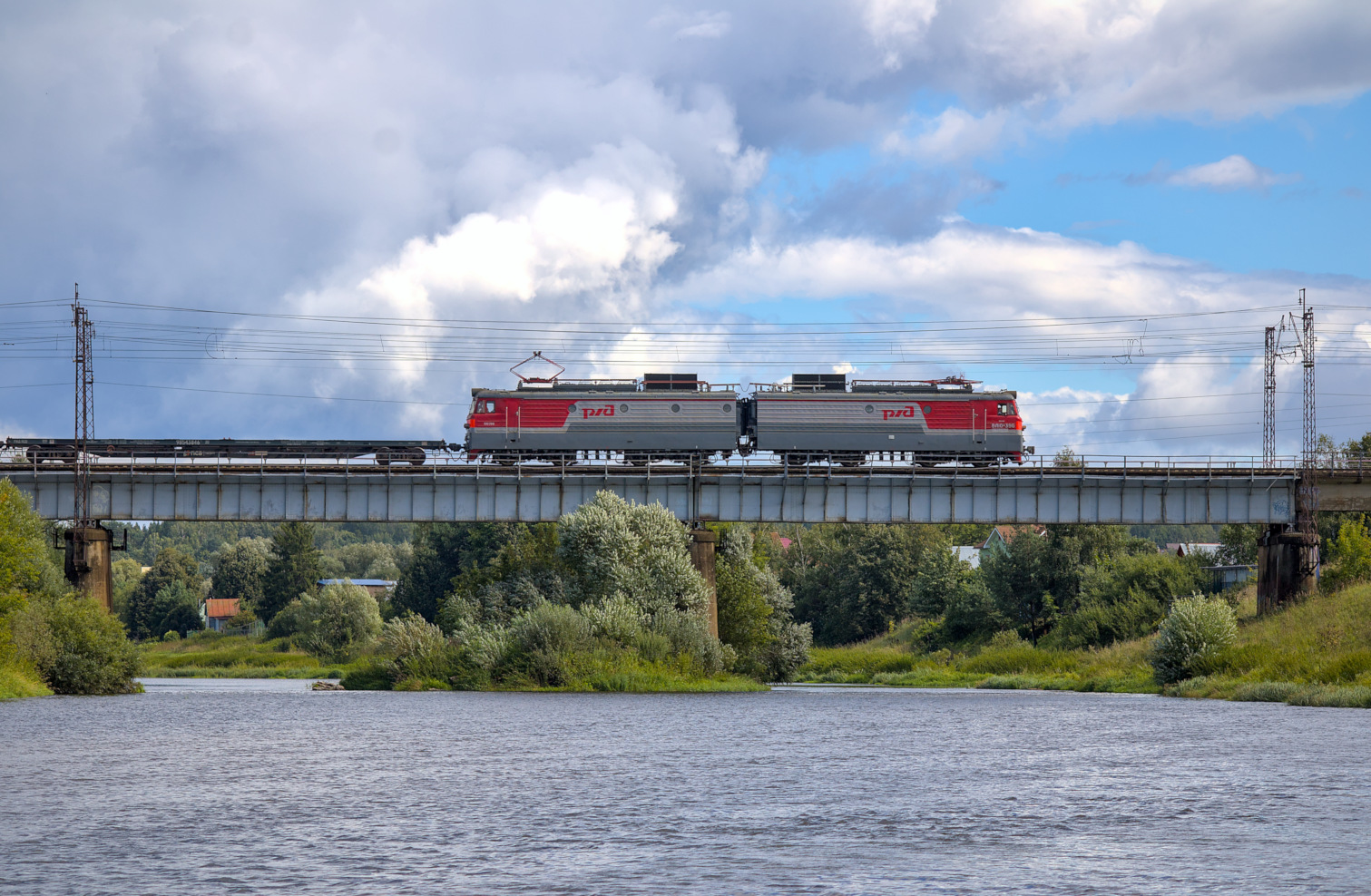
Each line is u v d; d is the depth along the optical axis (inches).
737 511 2787.9
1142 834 718.5
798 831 731.4
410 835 717.3
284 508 2733.8
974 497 2805.1
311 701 2000.5
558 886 585.3
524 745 1240.8
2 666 2048.5
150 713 1711.4
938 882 593.6
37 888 582.9
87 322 2760.8
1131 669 2679.6
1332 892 573.6
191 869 625.0
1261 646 2278.5
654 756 1130.0
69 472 2706.7
